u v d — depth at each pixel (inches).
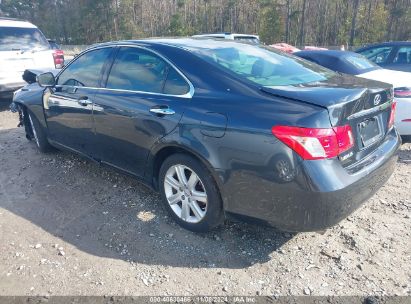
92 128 154.3
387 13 2253.9
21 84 310.5
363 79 131.6
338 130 98.7
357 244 121.0
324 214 99.1
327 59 268.2
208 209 117.9
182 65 124.6
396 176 175.6
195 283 105.4
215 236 125.8
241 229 129.5
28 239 126.6
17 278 107.9
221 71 118.6
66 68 172.2
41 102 184.2
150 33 2751.0
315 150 95.8
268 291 102.2
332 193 96.7
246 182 105.7
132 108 133.1
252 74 119.9
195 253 118.0
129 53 143.1
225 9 2645.2
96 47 159.0
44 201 152.6
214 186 114.8
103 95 147.0
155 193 156.1
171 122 120.0
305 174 96.0
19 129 257.4
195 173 118.2
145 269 111.3
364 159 111.2
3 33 309.1
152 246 121.6
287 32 2338.8
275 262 113.5
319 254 116.7
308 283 104.7
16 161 195.6
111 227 132.6
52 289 103.6
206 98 115.0
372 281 104.9
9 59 303.0
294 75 125.3
